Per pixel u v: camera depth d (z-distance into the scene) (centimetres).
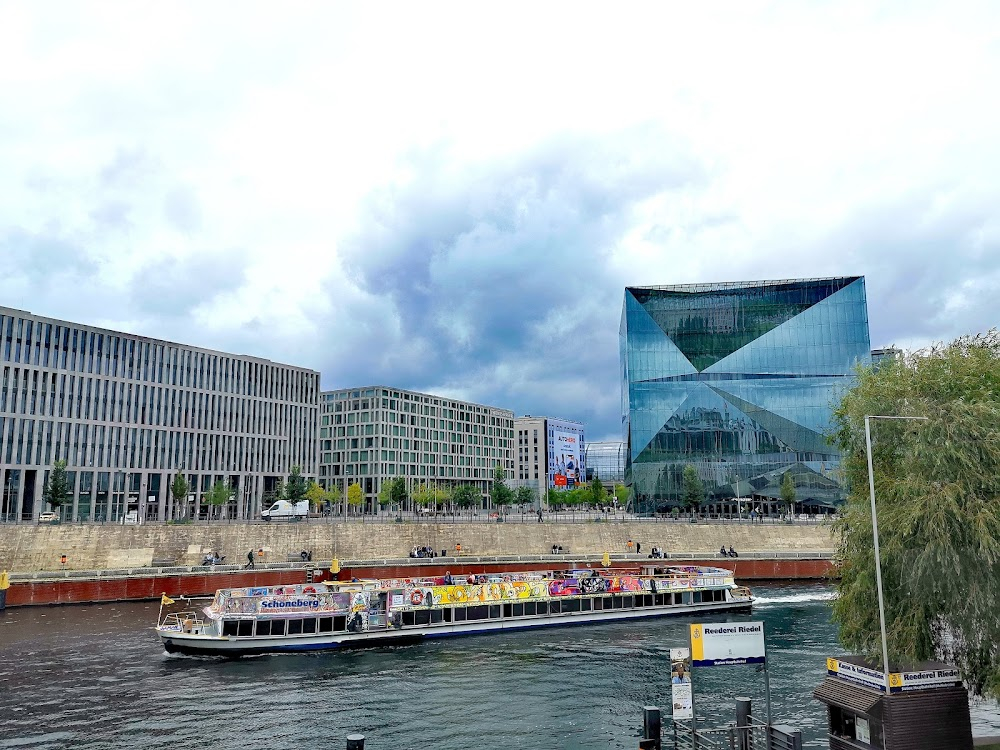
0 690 3909
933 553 2569
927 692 2219
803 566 8306
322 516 13100
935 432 2738
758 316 13200
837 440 3381
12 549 7262
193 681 4128
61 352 12238
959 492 2598
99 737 3173
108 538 7694
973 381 2859
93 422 12538
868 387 3161
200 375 14400
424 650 5009
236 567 7388
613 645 5156
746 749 2491
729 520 9525
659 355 13275
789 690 3850
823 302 13088
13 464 11412
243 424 15100
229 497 12744
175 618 5788
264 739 3153
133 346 13312
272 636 4866
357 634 5078
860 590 2902
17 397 11581
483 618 5606
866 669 2333
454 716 3478
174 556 7919
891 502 2834
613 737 3155
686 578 6316
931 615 2684
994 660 2580
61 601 6569
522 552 9119
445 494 16300
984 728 3039
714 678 4106
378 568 7894
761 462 12725
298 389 16512
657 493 12850
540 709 3581
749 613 6341
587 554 8881
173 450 13712
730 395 13000
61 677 4175
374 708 3616
